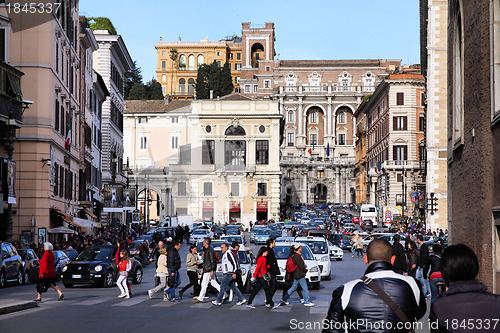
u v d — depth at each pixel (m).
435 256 18.25
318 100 180.00
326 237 60.41
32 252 32.91
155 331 14.55
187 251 57.25
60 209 46.44
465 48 25.56
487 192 22.22
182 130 91.94
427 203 66.19
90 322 16.05
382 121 109.75
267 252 20.47
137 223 76.25
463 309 5.97
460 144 26.03
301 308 20.41
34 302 19.91
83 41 57.38
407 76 101.62
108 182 74.69
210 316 17.86
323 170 177.12
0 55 41.06
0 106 34.25
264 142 92.44
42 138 41.62
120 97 85.38
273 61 184.25
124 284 23.25
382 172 107.25
